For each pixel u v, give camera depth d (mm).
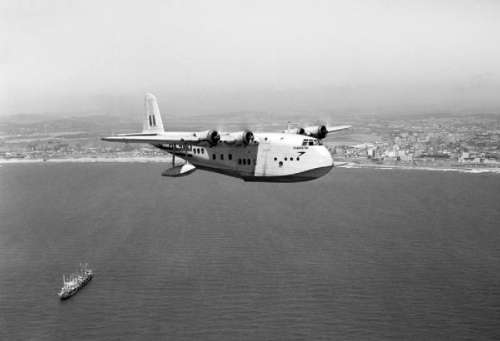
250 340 73812
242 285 91312
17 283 95250
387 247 112562
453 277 94125
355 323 77688
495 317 79000
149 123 68688
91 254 110875
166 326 78062
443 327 76250
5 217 152750
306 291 88562
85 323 79812
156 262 104250
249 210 153875
